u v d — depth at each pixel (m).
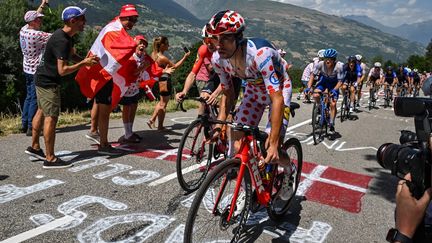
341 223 3.56
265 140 2.89
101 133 5.36
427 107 1.87
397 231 1.90
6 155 5.00
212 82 5.10
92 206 3.57
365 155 6.38
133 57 5.36
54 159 4.57
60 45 4.27
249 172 2.88
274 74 2.88
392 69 14.76
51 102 4.39
